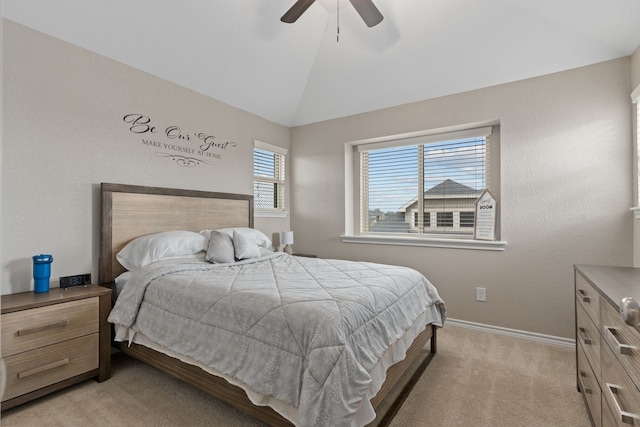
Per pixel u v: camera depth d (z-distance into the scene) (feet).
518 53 9.35
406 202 12.91
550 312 9.53
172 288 6.93
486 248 10.43
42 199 7.70
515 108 9.94
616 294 4.60
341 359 4.71
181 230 10.28
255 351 5.36
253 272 8.13
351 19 10.27
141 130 9.59
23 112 7.40
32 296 6.93
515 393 6.95
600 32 8.06
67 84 8.09
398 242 12.14
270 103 13.12
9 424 5.96
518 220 9.92
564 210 9.30
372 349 5.51
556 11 8.00
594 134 8.92
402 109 12.03
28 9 7.25
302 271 8.31
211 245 9.18
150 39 8.98
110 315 7.57
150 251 8.47
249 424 6.00
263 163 14.01
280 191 14.75
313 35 10.96
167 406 6.52
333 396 4.50
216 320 5.99
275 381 5.02
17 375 6.19
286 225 14.90
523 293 9.91
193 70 10.37
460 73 10.36
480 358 8.56
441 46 9.94
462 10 9.02
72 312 6.96
